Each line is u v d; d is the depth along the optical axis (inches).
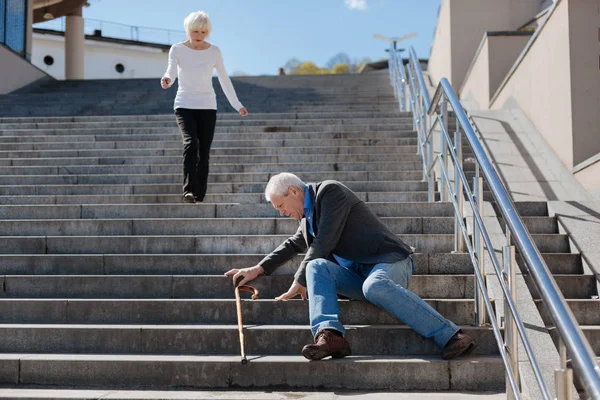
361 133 319.0
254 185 240.5
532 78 299.4
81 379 132.5
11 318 152.8
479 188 142.4
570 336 73.5
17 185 251.6
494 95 381.7
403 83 406.6
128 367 132.0
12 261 172.7
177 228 195.3
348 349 131.8
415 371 127.7
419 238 178.5
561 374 79.0
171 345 140.6
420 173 251.0
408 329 137.0
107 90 555.2
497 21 546.6
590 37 248.2
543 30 281.1
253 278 145.5
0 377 133.4
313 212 143.0
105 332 141.9
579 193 228.8
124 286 161.5
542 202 201.6
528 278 162.9
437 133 299.9
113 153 293.4
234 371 130.1
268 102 468.4
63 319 152.0
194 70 215.5
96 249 184.2
